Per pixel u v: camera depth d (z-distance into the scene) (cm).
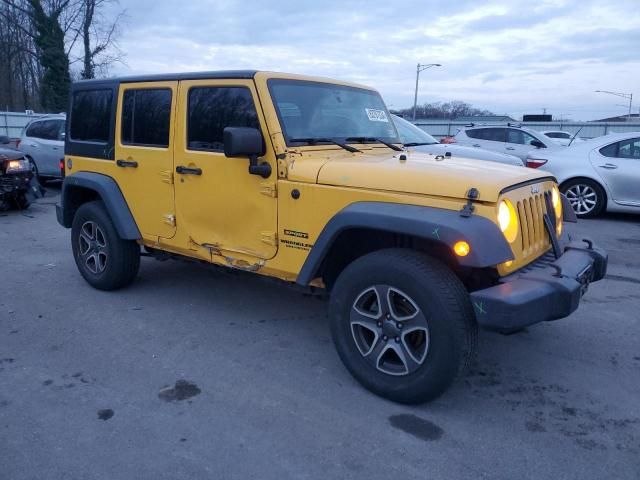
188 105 423
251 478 271
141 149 460
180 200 437
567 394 355
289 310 497
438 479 271
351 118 438
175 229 449
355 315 345
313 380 368
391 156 400
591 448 297
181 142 427
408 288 313
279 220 375
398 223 311
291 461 283
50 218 955
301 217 363
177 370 381
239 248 406
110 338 434
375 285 330
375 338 339
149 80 452
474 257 288
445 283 306
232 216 404
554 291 304
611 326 466
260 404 338
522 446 298
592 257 367
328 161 366
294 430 311
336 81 444
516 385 365
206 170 411
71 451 290
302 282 364
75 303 509
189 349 415
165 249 471
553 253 365
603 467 281
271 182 374
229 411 330
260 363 393
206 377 372
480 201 305
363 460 285
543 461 286
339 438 303
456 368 307
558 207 395
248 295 534
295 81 405
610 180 934
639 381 373
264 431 309
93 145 510
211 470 276
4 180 961
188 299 521
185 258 483
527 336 443
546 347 424
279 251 380
